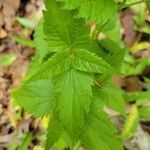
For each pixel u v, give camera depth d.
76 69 0.19
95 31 0.26
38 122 0.41
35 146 0.40
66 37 0.19
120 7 0.22
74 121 0.20
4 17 0.48
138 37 0.46
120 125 0.40
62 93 0.20
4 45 0.46
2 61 0.45
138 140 0.39
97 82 0.24
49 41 0.19
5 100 0.43
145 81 0.43
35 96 0.24
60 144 0.32
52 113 0.21
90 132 0.23
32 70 0.24
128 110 0.40
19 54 0.45
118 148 0.23
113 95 0.25
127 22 0.46
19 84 0.43
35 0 0.48
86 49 0.19
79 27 0.19
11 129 0.42
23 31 0.47
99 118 0.23
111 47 0.29
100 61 0.19
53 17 0.18
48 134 0.23
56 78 0.20
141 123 0.41
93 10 0.18
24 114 0.42
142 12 0.46
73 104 0.20
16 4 0.48
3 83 0.44
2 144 0.41
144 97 0.39
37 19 0.46
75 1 0.18
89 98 0.19
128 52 0.44
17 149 0.41
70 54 0.19
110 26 0.28
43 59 0.22
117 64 0.25
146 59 0.43
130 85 0.42
